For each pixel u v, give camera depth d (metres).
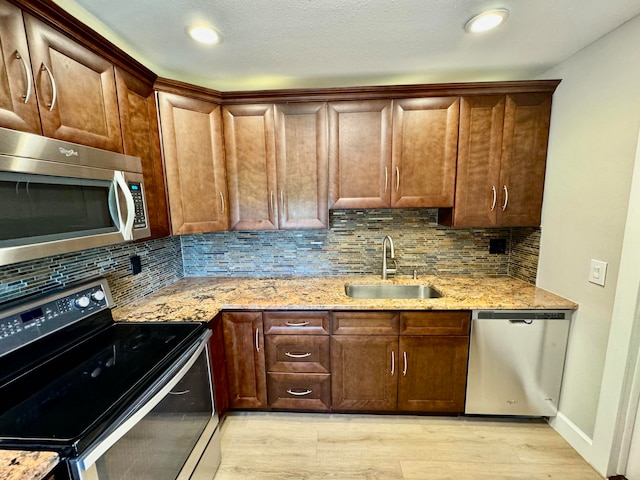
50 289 1.29
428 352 1.75
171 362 1.18
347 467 1.56
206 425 1.46
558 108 1.71
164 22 1.28
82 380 1.03
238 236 2.33
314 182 1.91
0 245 0.82
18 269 1.16
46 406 0.89
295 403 1.87
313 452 1.65
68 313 1.27
